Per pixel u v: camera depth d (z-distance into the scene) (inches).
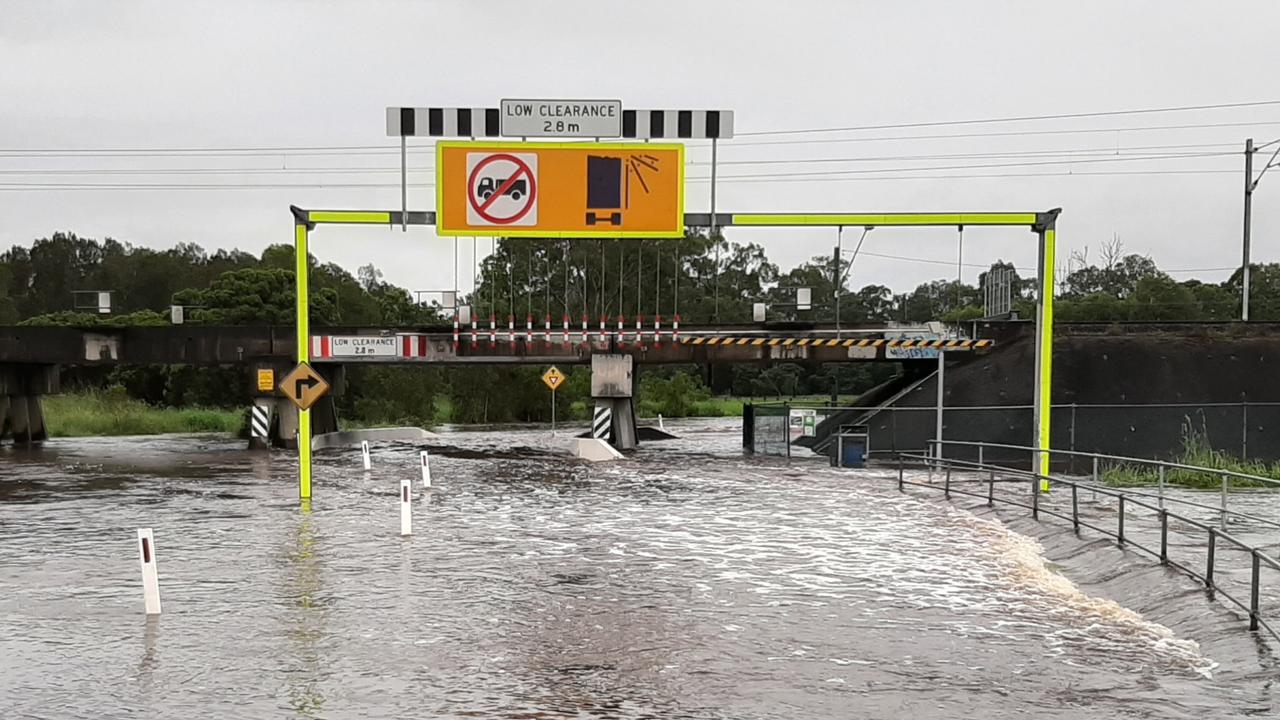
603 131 786.8
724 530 726.5
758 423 1446.9
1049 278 867.4
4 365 1563.7
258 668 393.1
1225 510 617.3
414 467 1232.2
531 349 1439.5
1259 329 1320.1
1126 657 401.1
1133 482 943.0
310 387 872.9
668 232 802.2
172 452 1455.5
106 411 2118.6
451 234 801.6
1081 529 671.8
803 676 380.8
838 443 1225.4
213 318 2536.9
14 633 446.0
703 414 2758.4
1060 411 1283.2
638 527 741.3
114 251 4877.0
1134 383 1304.1
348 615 475.8
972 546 656.4
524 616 473.4
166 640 433.7
